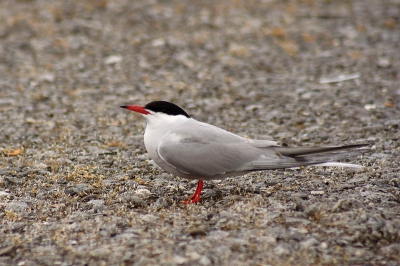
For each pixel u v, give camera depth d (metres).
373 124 13.09
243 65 17.25
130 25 19.84
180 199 9.15
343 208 8.33
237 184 9.78
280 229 7.74
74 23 19.72
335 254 7.23
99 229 7.97
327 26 19.97
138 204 8.91
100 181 9.94
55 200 9.15
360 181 9.63
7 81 15.99
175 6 21.41
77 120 13.61
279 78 16.38
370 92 15.14
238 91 15.55
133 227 8.01
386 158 10.91
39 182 9.90
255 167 8.66
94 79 16.30
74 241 7.66
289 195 8.98
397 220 7.95
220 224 7.97
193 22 20.11
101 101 14.88
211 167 8.74
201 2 21.84
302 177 9.99
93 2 21.45
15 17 20.00
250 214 8.19
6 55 17.58
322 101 14.71
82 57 17.64
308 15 20.94
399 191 9.15
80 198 9.27
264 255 7.18
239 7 21.48
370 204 8.54
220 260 7.07
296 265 6.97
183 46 18.36
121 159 11.23
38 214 8.61
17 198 9.23
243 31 19.55
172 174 9.86
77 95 15.23
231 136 8.94
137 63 17.28
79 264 7.07
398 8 21.14
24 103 14.62
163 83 16.03
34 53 17.80
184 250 7.29
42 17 20.09
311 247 7.34
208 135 8.84
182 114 9.18
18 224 8.19
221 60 17.55
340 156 8.43
